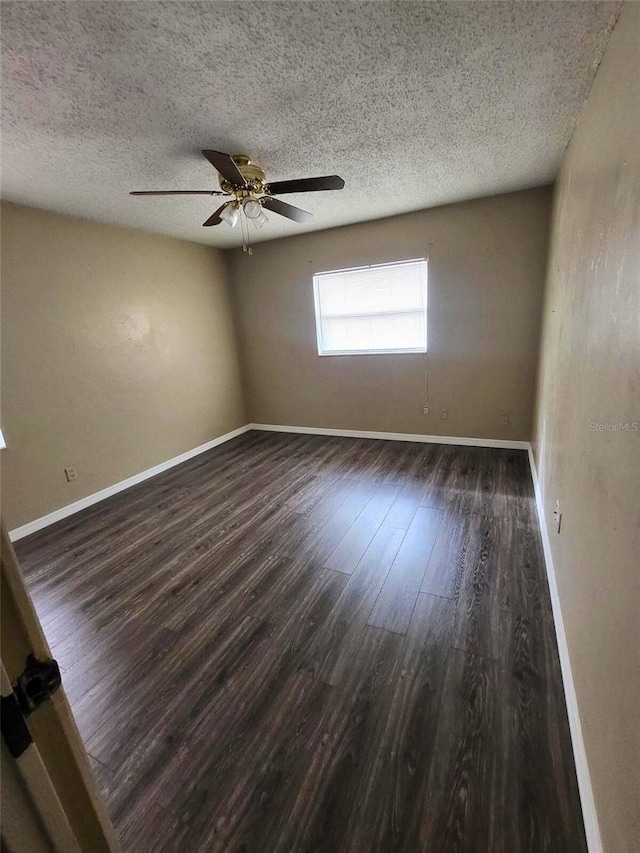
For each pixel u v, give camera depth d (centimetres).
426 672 156
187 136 197
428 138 213
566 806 111
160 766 129
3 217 272
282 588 213
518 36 134
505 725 134
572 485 159
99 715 148
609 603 100
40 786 46
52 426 308
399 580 213
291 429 509
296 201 316
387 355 426
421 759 125
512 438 390
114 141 198
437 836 107
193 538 272
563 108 180
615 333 106
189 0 112
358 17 124
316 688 153
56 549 270
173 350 414
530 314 353
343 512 291
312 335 459
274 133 199
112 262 347
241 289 484
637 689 76
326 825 111
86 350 330
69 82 149
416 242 378
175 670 166
